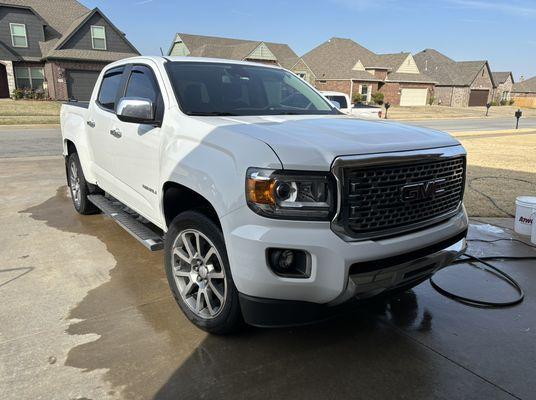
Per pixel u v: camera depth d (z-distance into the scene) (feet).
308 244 8.08
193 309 10.60
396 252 8.77
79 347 9.84
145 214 12.75
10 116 74.95
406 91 171.63
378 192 8.59
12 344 9.89
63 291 12.42
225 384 8.74
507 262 15.10
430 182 9.40
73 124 18.39
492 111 161.58
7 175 28.32
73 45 105.60
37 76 110.01
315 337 10.40
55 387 8.57
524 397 8.57
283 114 12.56
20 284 12.79
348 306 8.92
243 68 14.19
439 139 10.12
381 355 9.78
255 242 8.20
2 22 104.37
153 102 12.09
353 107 59.06
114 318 11.07
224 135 9.32
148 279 13.28
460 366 9.48
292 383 8.82
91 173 17.13
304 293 8.35
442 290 12.84
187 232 10.39
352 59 159.12
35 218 19.08
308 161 8.10
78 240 16.42
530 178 28.53
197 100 11.87
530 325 11.17
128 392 8.48
